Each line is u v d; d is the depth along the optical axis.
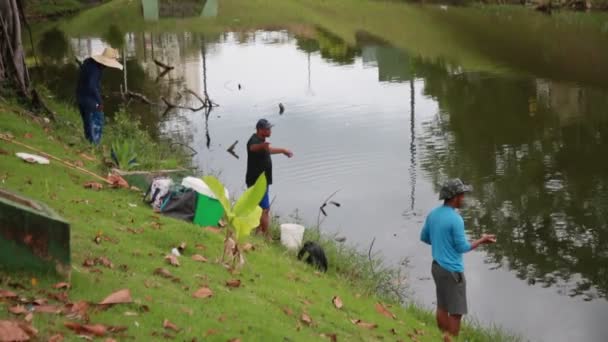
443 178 17.84
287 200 16.31
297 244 11.25
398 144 20.72
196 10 51.59
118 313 5.96
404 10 51.41
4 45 15.80
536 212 15.71
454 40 39.59
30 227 6.07
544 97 26.50
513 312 11.84
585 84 28.66
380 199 16.34
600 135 21.28
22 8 17.30
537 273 13.12
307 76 30.72
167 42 40.09
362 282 10.94
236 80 29.89
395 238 14.28
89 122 13.73
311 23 46.75
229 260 8.63
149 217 9.55
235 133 21.88
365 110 24.81
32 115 14.60
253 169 11.23
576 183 17.27
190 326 6.12
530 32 41.06
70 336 5.33
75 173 10.99
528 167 18.55
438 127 22.52
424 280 12.41
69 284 6.14
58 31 43.81
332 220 15.17
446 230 8.83
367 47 38.25
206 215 10.15
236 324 6.52
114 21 47.94
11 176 9.86
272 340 6.43
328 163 18.97
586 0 48.53
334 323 7.86
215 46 38.81
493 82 29.38
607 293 12.38
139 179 11.88
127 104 25.47
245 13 50.84
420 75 30.94
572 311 11.87
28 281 6.01
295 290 8.58
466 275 13.25
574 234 14.63
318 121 23.39
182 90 27.97
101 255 7.39
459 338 9.30
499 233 14.77
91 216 8.98
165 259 7.86
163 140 20.58
